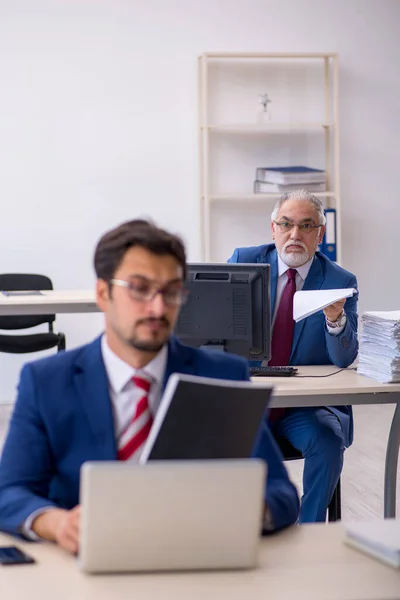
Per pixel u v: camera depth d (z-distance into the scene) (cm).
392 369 350
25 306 548
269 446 208
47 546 183
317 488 360
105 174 714
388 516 371
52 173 707
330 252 717
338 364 387
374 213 761
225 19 722
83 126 709
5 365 711
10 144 699
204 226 730
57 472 199
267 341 360
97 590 158
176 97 720
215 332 356
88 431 196
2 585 160
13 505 188
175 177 725
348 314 390
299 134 742
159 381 201
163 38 714
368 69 749
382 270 767
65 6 699
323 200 749
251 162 738
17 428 197
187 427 175
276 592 159
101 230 717
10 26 692
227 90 730
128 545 162
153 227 191
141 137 718
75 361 202
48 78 701
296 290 391
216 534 165
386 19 749
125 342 190
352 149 753
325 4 738
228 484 163
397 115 757
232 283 356
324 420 364
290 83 738
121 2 707
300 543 188
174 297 188
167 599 154
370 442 604
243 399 179
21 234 705
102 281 193
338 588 161
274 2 729
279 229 385
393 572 170
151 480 159
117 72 710
